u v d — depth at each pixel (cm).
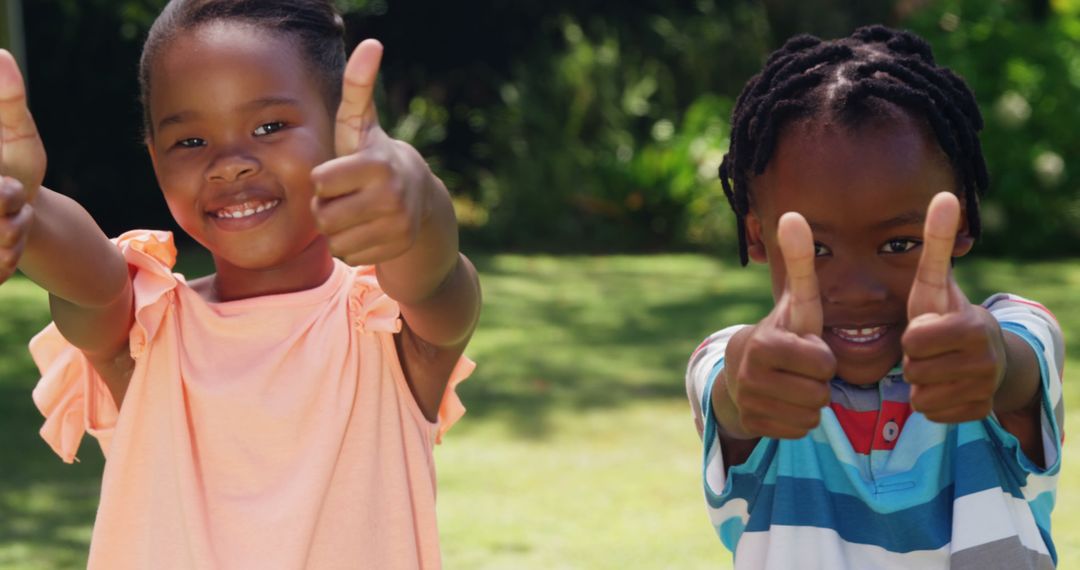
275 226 215
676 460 544
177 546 217
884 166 185
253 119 214
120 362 229
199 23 217
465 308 204
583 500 489
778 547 200
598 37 1431
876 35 215
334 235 156
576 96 1345
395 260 182
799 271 158
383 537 221
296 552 213
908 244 188
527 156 1327
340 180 155
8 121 179
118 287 212
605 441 575
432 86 1470
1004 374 184
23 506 477
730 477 204
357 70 160
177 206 218
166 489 220
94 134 1232
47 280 203
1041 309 208
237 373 221
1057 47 1195
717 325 841
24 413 620
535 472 527
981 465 198
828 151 187
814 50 202
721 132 1280
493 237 1262
